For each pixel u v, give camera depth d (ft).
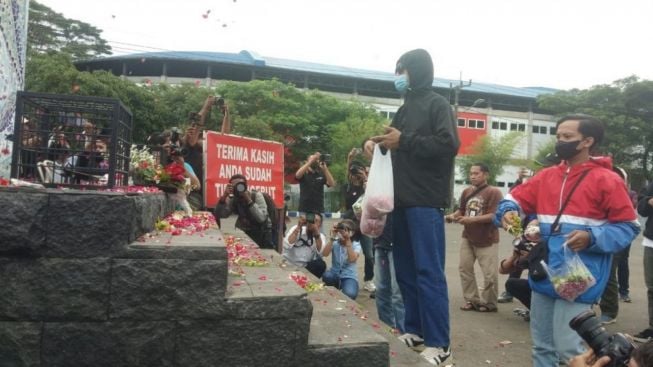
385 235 17.22
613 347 6.02
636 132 132.57
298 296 9.62
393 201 12.59
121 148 14.06
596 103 140.05
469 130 167.73
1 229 8.77
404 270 13.83
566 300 10.03
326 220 91.30
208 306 9.31
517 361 16.06
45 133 13.16
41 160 13.19
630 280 32.83
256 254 17.31
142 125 90.12
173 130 19.90
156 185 16.78
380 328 13.79
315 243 22.98
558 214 10.43
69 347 9.00
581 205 10.18
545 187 10.95
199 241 10.21
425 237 12.48
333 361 9.77
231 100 108.68
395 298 16.67
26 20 18.58
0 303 8.87
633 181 135.85
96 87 79.20
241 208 24.71
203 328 9.34
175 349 9.27
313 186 28.53
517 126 173.68
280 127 112.47
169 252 9.26
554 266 10.15
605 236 9.78
